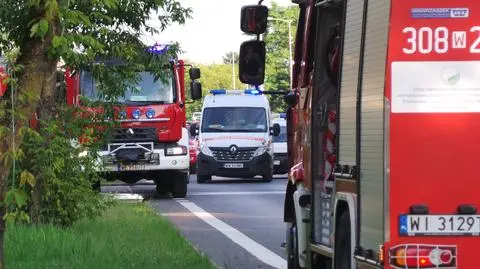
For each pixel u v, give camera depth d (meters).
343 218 10.09
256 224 22.17
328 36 11.63
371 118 9.00
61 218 16.88
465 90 8.48
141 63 17.95
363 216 9.18
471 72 8.48
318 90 11.72
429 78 8.49
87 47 10.11
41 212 16.53
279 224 22.19
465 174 8.45
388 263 8.45
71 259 13.35
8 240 13.77
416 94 8.50
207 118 39.84
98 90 17.75
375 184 8.80
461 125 8.47
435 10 8.49
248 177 40.50
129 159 28.84
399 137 8.48
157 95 29.05
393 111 8.50
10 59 9.38
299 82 12.95
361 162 9.27
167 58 18.11
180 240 16.56
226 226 21.69
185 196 31.08
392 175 8.48
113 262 13.35
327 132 11.43
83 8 11.32
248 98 40.25
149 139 28.97
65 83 17.72
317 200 11.64
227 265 14.95
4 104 9.17
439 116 8.48
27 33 9.45
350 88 9.85
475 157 8.45
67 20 9.27
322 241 11.47
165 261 13.78
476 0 8.48
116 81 17.62
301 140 12.59
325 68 11.66
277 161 45.28
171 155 29.16
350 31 9.96
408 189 8.47
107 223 18.39
